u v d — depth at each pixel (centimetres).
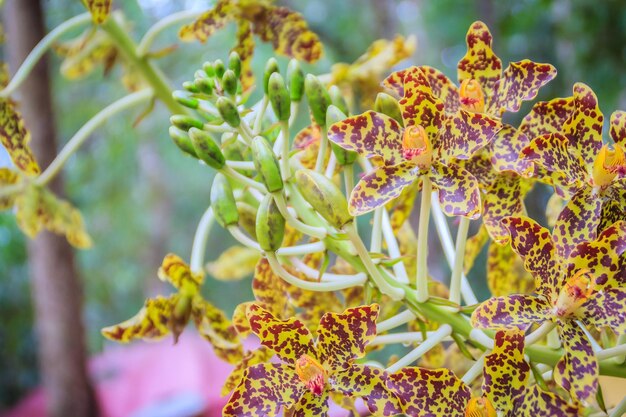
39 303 130
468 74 61
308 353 55
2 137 75
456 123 56
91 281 371
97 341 369
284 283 65
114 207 380
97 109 319
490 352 57
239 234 62
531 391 54
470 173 57
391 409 54
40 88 109
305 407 55
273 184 58
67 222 85
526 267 54
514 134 59
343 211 57
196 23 76
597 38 214
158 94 82
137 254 414
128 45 81
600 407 56
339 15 321
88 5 73
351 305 66
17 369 293
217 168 61
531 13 241
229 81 61
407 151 55
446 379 54
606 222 56
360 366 55
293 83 65
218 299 421
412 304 60
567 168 56
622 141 57
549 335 58
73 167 348
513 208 60
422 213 57
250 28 77
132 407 182
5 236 276
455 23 295
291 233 68
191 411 172
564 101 58
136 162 392
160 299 68
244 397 54
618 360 58
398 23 291
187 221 475
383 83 61
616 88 215
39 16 108
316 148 68
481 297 236
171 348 205
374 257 60
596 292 54
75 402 133
